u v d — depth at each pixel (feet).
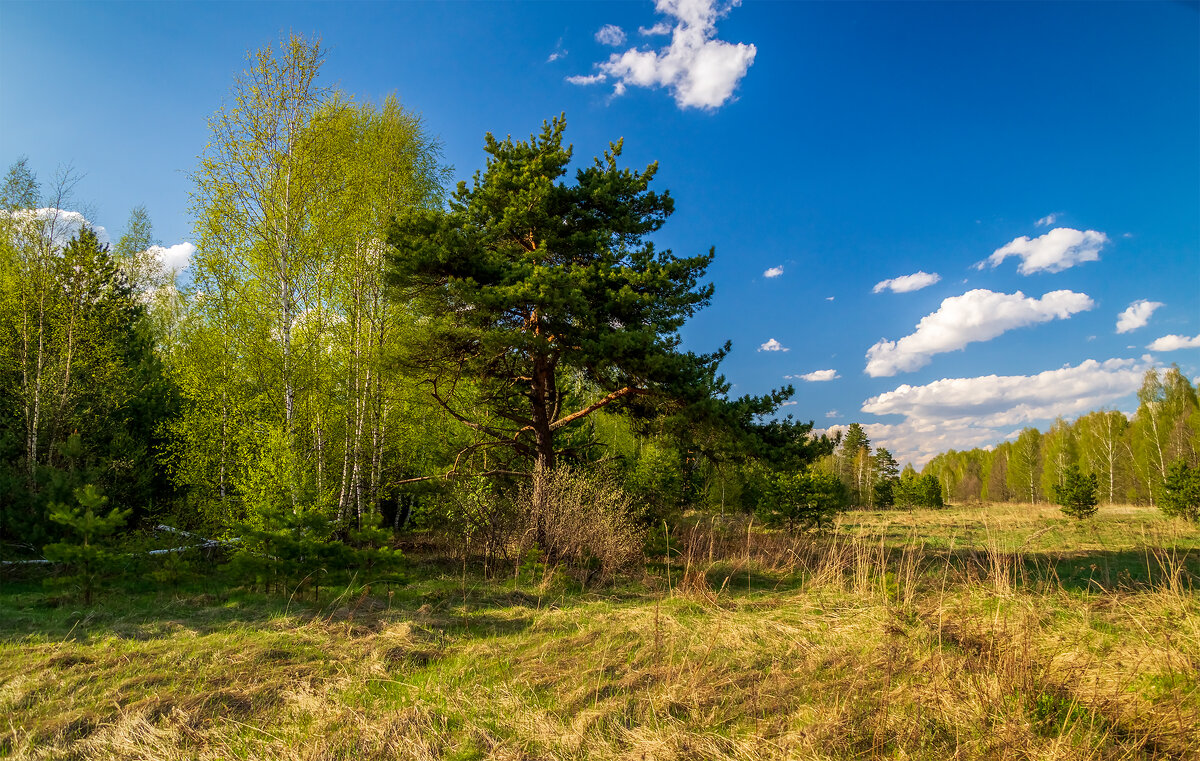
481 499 40.47
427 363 39.32
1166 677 13.26
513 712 13.33
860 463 165.17
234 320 40.65
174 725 12.52
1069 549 39.01
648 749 11.26
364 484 47.14
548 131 44.83
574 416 42.01
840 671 15.42
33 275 45.06
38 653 17.49
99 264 48.08
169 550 33.09
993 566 22.33
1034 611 17.78
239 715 13.25
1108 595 20.97
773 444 38.14
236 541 31.89
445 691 14.70
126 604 24.70
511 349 38.70
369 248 45.27
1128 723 11.63
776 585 32.04
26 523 31.30
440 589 29.25
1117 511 84.64
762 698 13.66
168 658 16.96
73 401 44.88
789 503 52.01
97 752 11.48
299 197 40.88
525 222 40.16
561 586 30.37
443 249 36.37
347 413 44.45
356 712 13.24
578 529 34.68
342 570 27.32
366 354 44.34
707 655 16.70
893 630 17.79
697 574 29.30
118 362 47.21
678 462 58.49
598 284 38.99
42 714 13.23
